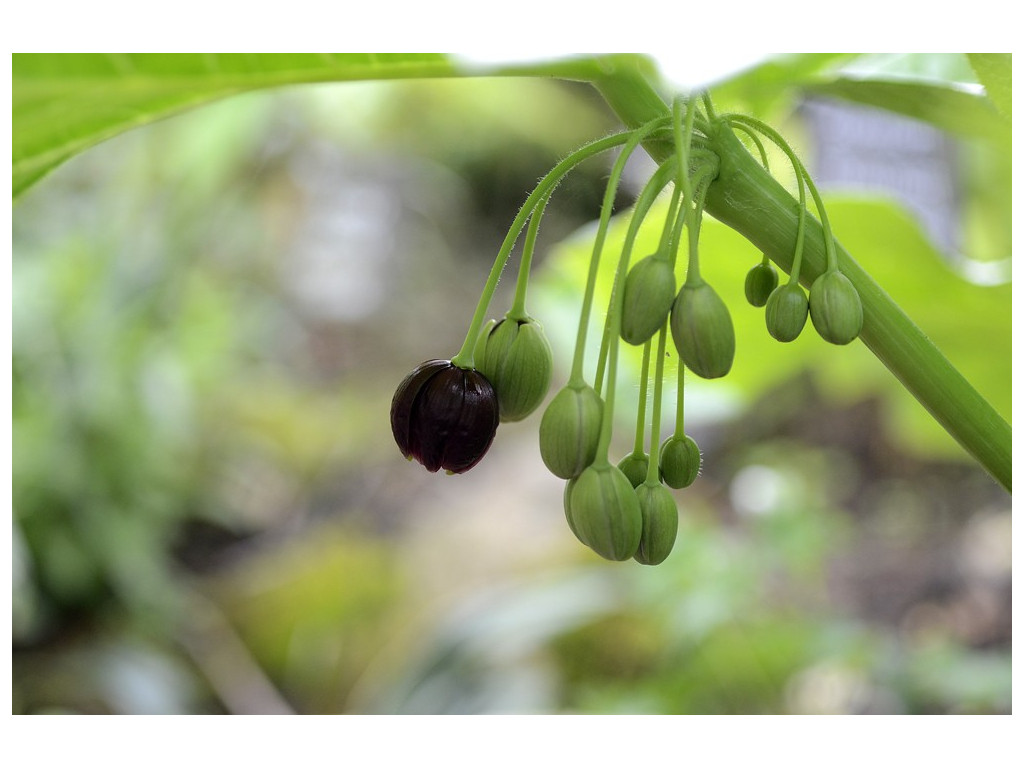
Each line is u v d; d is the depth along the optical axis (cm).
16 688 112
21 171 32
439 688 106
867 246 46
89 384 130
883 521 143
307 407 179
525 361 30
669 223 28
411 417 30
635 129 29
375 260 215
